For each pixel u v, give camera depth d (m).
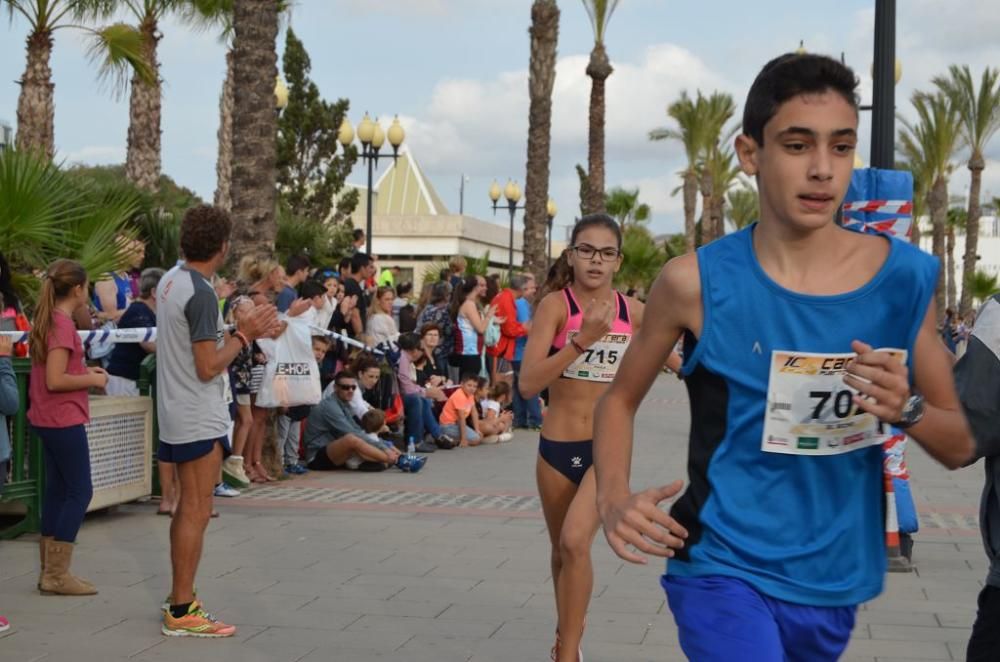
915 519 7.20
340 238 27.30
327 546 7.73
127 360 9.17
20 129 17.14
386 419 13.05
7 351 5.88
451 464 12.41
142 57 18.17
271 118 12.41
